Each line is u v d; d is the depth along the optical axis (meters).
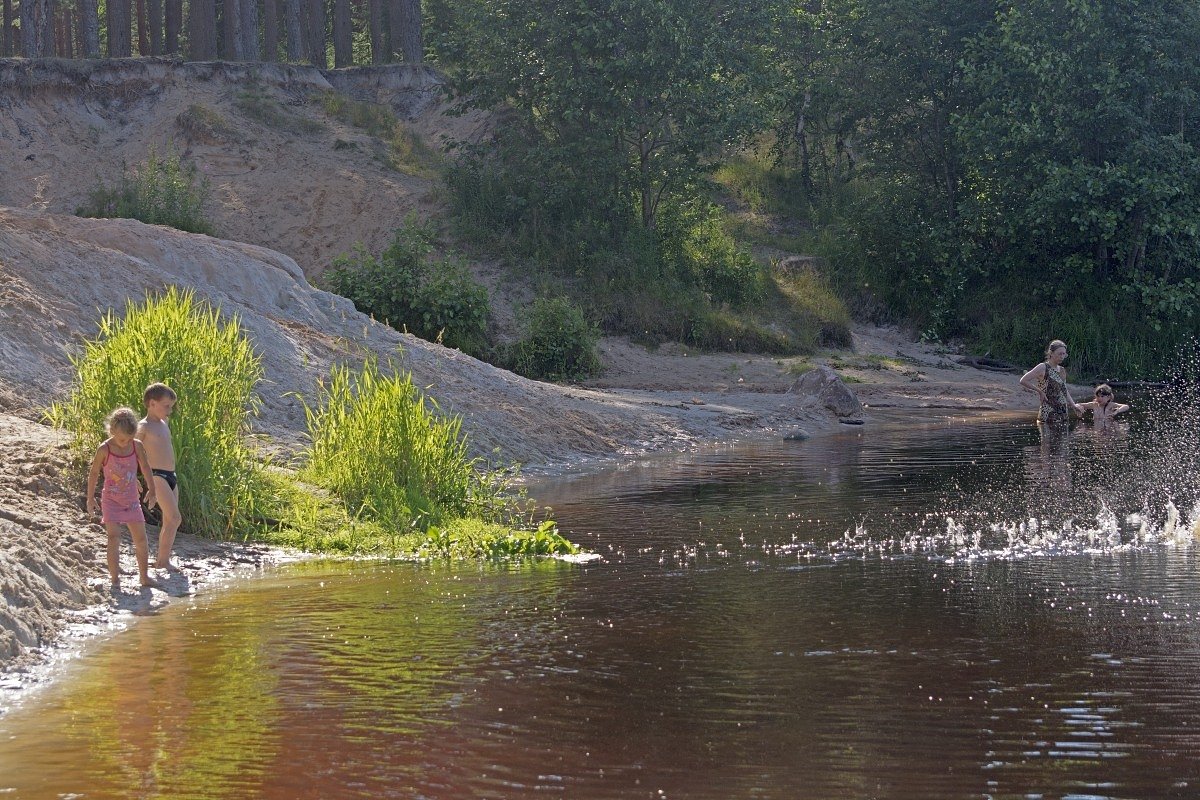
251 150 33.22
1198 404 23.73
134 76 35.38
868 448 16.91
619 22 30.78
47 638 6.70
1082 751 4.88
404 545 9.87
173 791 4.55
